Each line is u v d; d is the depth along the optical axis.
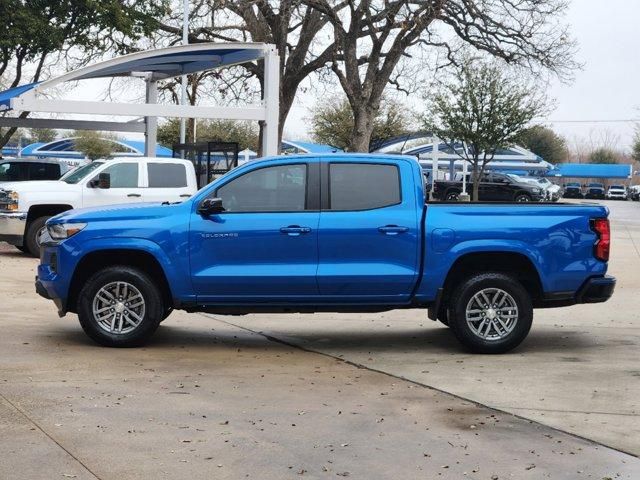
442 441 6.32
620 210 60.12
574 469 5.76
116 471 5.52
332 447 6.13
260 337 10.49
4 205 17.97
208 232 9.26
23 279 14.71
